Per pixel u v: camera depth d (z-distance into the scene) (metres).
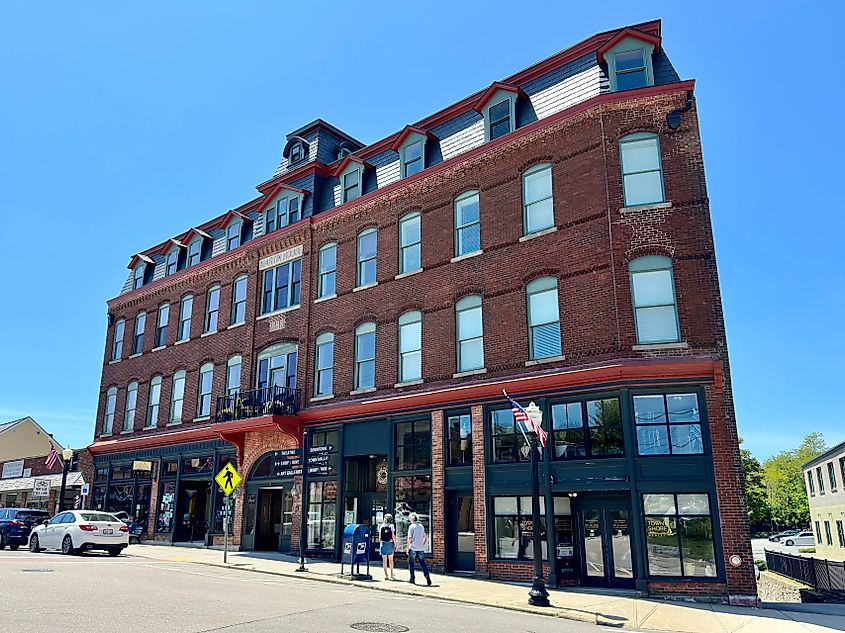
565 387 17.50
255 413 25.12
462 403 19.69
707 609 13.83
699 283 16.88
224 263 29.64
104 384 34.47
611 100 18.58
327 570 19.12
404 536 20.38
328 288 25.12
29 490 39.41
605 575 16.55
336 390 23.50
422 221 22.48
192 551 24.77
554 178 19.28
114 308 35.34
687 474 15.75
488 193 20.80
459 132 22.84
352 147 29.20
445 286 21.23
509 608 13.54
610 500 16.89
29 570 16.06
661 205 17.55
